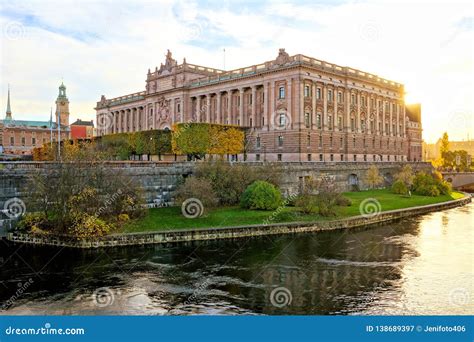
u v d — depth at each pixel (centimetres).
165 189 5478
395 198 7500
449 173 11288
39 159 9831
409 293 2909
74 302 2703
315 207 5381
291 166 6794
